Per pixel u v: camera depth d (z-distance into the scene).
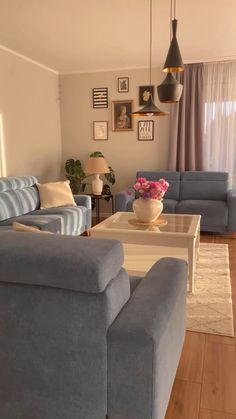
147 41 4.12
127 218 3.49
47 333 1.21
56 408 1.28
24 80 4.75
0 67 4.22
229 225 4.52
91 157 5.18
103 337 1.16
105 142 5.77
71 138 5.91
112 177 5.58
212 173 5.08
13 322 1.25
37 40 4.04
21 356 1.27
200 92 5.10
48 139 5.51
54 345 1.22
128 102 5.54
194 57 4.94
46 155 5.46
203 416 1.55
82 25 3.57
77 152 5.93
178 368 1.89
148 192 3.08
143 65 5.32
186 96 5.18
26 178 4.32
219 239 4.54
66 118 5.88
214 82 5.09
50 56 4.73
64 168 6.02
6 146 4.41
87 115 5.77
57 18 3.37
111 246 1.23
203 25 3.63
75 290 1.15
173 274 1.65
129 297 1.38
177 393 1.69
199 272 3.30
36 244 1.25
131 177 5.75
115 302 1.21
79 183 5.59
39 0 2.96
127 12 3.26
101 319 1.15
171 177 5.20
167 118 5.44
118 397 1.20
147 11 3.24
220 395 1.68
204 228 4.65
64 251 1.18
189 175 5.16
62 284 1.15
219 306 2.60
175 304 1.42
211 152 5.29
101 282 1.11
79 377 1.22
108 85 5.58
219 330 2.27
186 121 5.26
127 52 4.59
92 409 1.24
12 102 4.50
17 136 4.64
